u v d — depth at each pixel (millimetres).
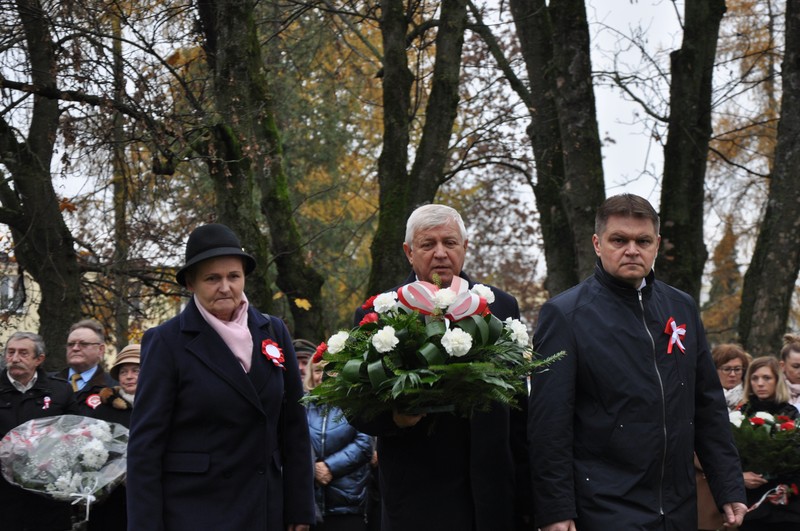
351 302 23688
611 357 5141
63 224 12953
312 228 22016
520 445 5539
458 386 4652
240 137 12148
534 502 5105
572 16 13344
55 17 11578
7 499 7051
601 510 5008
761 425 7160
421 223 5297
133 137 12148
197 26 13633
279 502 5059
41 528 7094
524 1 15898
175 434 4910
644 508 5000
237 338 5023
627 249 5207
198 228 5141
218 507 4824
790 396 8164
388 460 5199
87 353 8617
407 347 4695
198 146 12227
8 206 13297
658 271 14703
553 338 5227
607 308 5262
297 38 17859
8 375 7738
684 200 14703
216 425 4902
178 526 4762
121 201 14609
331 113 21562
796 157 14055
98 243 14836
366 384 4742
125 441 6844
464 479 5180
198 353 4934
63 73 11508
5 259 13938
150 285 15117
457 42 14445
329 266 22828
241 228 12406
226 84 12461
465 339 4590
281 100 19234
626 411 5082
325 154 21766
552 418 5070
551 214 15906
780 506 7211
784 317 14031
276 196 14805
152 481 4773
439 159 14258
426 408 4707
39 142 12938
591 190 13258
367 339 4777
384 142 14359
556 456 5027
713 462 5301
